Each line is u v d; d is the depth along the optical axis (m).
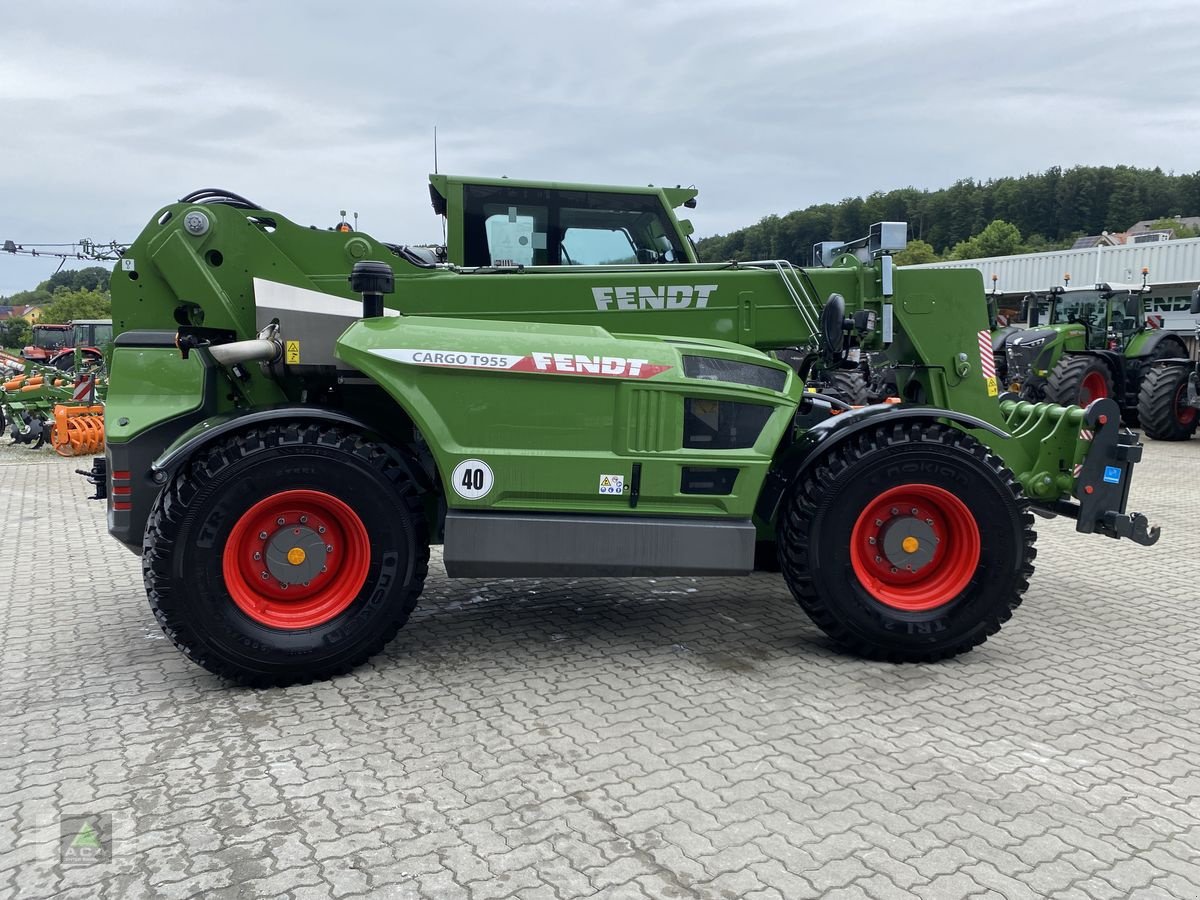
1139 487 8.94
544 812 2.45
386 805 2.48
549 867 2.19
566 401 3.45
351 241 4.09
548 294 4.29
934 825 2.42
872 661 3.73
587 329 3.65
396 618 3.48
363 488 3.34
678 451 3.52
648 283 4.39
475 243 5.46
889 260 4.54
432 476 3.66
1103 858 2.28
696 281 4.43
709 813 2.46
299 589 3.40
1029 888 2.14
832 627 3.67
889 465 3.56
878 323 4.63
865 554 3.71
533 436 3.45
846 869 2.20
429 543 3.69
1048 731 3.06
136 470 3.64
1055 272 25.25
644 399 3.48
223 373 3.95
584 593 4.75
